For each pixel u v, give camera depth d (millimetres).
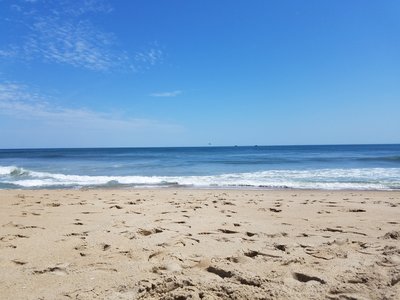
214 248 4152
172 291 2650
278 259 3592
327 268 3238
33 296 2715
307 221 6102
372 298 2543
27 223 5891
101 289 2826
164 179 16984
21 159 45219
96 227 5492
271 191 12086
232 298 2551
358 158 37312
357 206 8031
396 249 3879
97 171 23359
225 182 15523
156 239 4625
